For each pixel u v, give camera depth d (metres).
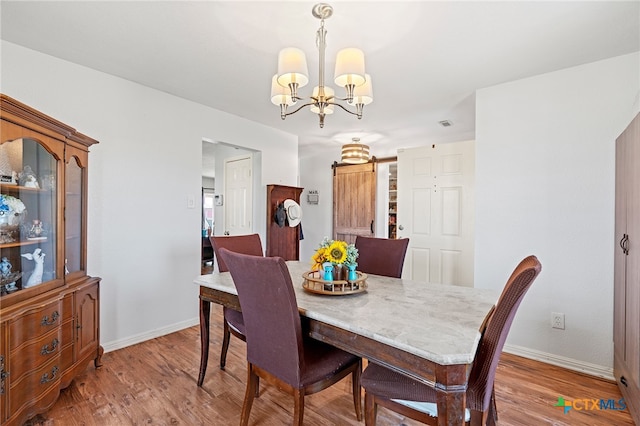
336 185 5.79
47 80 2.21
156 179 2.86
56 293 1.82
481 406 1.17
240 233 4.36
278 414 1.78
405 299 1.60
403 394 1.24
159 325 2.89
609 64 2.20
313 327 1.42
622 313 1.96
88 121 2.42
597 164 2.24
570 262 2.34
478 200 2.72
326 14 1.72
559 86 2.38
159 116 2.87
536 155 2.47
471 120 3.65
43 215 1.84
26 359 1.59
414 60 2.23
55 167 1.88
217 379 2.14
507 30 1.86
